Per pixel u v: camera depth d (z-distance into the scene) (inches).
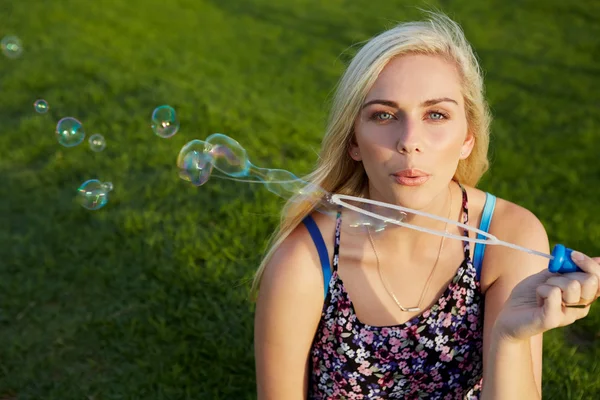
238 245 138.5
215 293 128.1
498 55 261.9
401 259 71.2
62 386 110.0
